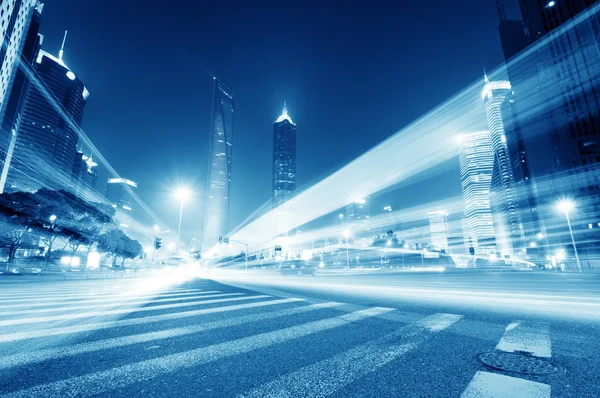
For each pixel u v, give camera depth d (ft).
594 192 247.50
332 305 30.07
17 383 10.82
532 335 17.19
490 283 67.87
